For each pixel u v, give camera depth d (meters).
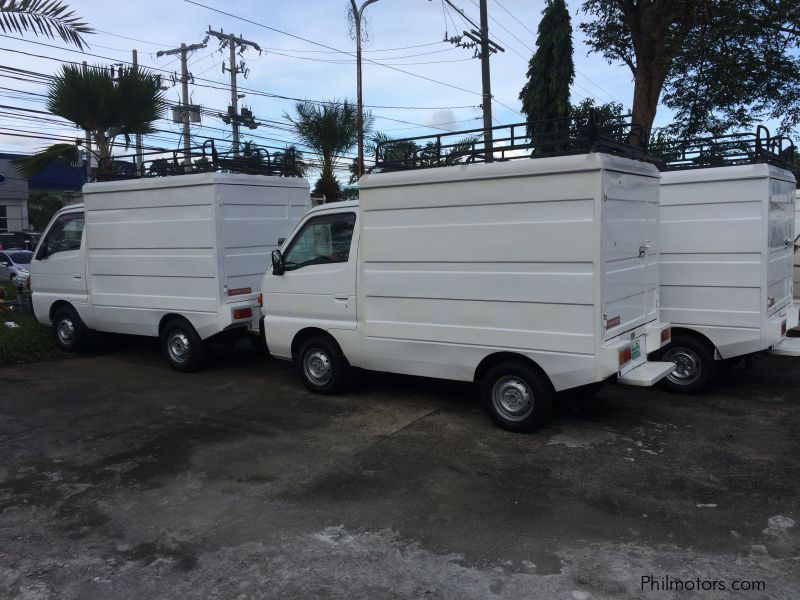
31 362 9.68
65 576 3.79
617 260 5.76
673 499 4.72
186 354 8.74
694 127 12.88
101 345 10.86
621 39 14.04
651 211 6.60
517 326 5.93
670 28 12.72
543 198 5.66
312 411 7.03
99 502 4.80
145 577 3.77
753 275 6.96
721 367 7.98
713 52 11.90
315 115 23.14
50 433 6.40
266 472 5.34
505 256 5.92
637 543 4.08
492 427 6.40
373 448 5.87
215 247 8.13
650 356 7.67
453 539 4.18
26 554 4.05
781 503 4.63
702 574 3.71
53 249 10.29
